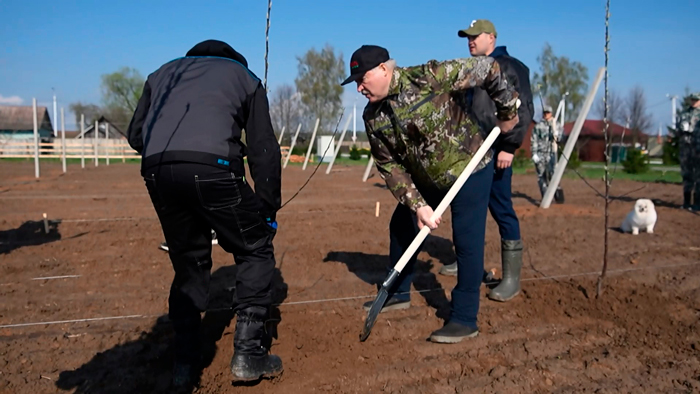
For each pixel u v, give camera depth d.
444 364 3.21
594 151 36.69
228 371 3.09
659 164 29.41
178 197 2.63
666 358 3.32
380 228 7.32
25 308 4.04
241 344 2.84
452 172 3.34
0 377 2.98
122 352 3.29
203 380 2.98
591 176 18.89
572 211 9.12
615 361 3.26
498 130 3.24
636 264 5.55
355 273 5.11
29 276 4.87
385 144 3.41
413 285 4.76
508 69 3.86
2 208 8.92
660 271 5.23
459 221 3.46
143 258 5.52
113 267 5.18
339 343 3.47
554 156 10.33
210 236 2.98
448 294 4.47
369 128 3.39
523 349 3.42
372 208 9.28
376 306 3.21
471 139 3.34
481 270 3.53
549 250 6.19
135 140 2.86
